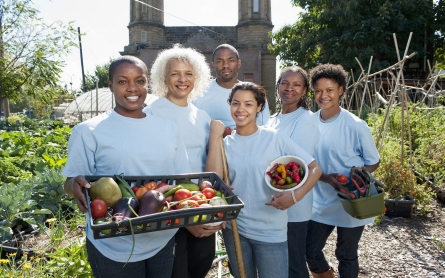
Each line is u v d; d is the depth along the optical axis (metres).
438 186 6.70
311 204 3.05
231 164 2.78
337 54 19.62
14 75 19.97
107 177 2.14
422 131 8.05
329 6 20.61
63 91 22.41
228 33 35.75
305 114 3.07
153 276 2.48
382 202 2.94
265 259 2.71
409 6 19.31
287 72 3.15
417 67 22.23
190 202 2.10
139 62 2.39
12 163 7.09
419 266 4.14
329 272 3.36
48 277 3.32
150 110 2.85
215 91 3.88
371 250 4.57
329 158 3.25
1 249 3.99
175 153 2.52
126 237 2.28
